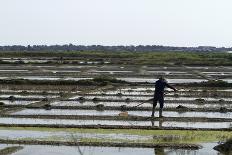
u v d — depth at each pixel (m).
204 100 43.59
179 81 62.78
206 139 26.00
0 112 34.81
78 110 37.09
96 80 60.31
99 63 105.38
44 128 28.81
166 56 140.88
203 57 133.38
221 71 83.19
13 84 57.59
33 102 41.34
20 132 27.53
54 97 45.34
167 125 30.31
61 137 26.20
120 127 29.03
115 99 43.69
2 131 27.81
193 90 52.44
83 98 43.56
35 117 32.91
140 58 131.12
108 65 99.38
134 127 29.02
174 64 103.81
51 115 33.44
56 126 29.22
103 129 28.69
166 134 27.30
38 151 23.02
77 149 23.58
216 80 61.53
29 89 52.75
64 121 31.58
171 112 36.62
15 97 44.53
